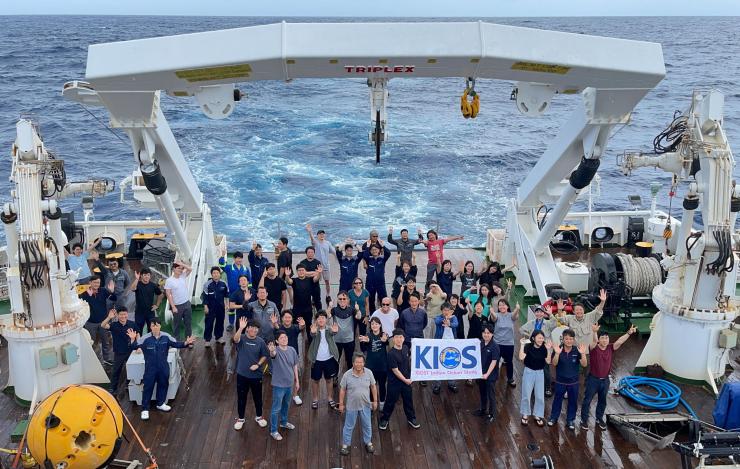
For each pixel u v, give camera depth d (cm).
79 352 1006
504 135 3934
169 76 823
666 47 10406
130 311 1250
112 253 1522
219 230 2264
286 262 1230
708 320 1013
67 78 6300
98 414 715
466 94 861
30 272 929
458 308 1054
